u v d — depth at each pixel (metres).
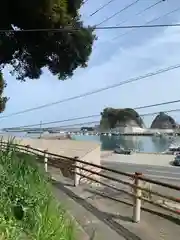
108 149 117.12
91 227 8.15
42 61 20.89
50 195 8.84
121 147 116.06
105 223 8.55
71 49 19.50
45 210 7.01
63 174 15.71
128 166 72.25
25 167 10.42
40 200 7.62
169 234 7.90
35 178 10.10
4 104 23.86
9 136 27.12
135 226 8.45
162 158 90.75
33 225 6.24
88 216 9.01
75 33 18.66
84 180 15.18
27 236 5.82
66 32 18.39
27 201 6.91
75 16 18.44
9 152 11.73
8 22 18.05
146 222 8.80
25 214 6.42
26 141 34.72
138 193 8.85
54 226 6.59
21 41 19.48
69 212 9.01
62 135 63.53
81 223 8.34
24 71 22.06
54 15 16.64
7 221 5.84
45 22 17.16
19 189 7.45
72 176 14.59
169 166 75.94
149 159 89.19
